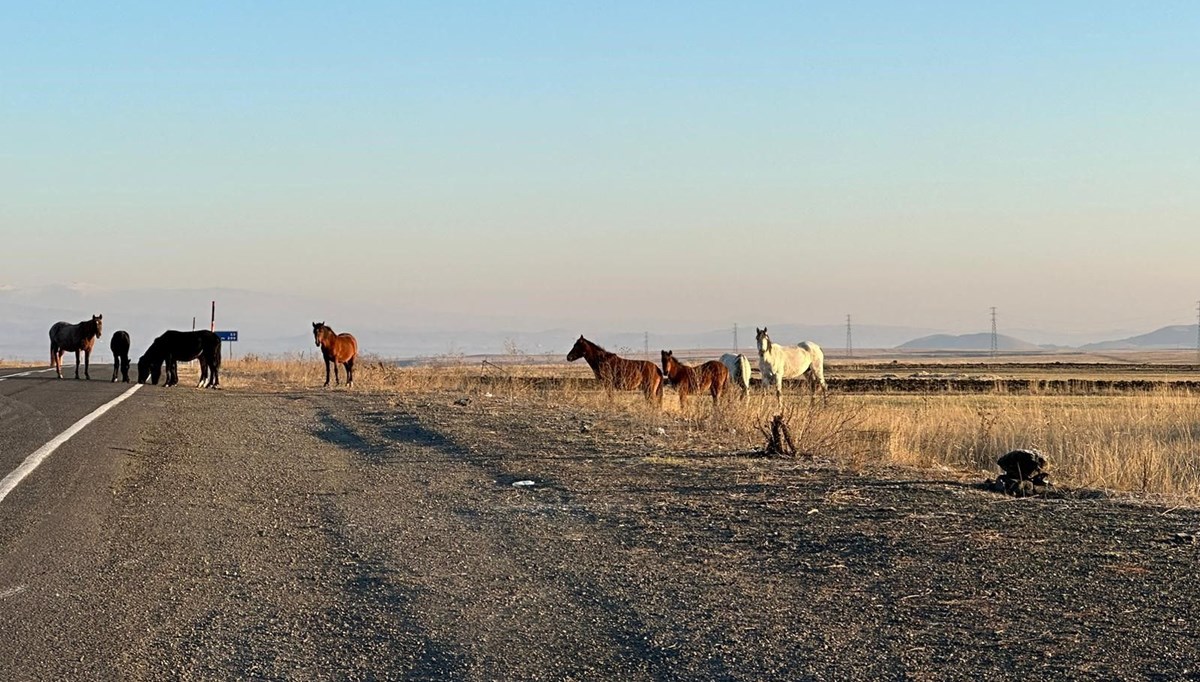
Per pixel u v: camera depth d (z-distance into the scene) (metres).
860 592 8.02
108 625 7.47
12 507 11.76
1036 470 13.12
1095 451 15.41
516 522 11.05
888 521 10.68
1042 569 8.55
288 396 29.62
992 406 30.27
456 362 50.19
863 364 113.38
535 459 15.69
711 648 6.77
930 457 17.12
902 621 7.24
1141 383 53.66
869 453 16.42
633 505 11.90
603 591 8.21
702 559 9.23
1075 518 10.76
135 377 38.84
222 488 13.24
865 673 6.23
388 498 12.57
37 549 9.75
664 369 27.34
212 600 8.12
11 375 39.38
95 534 10.42
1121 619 7.14
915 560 8.96
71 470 14.41
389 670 6.54
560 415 22.81
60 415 22.19
